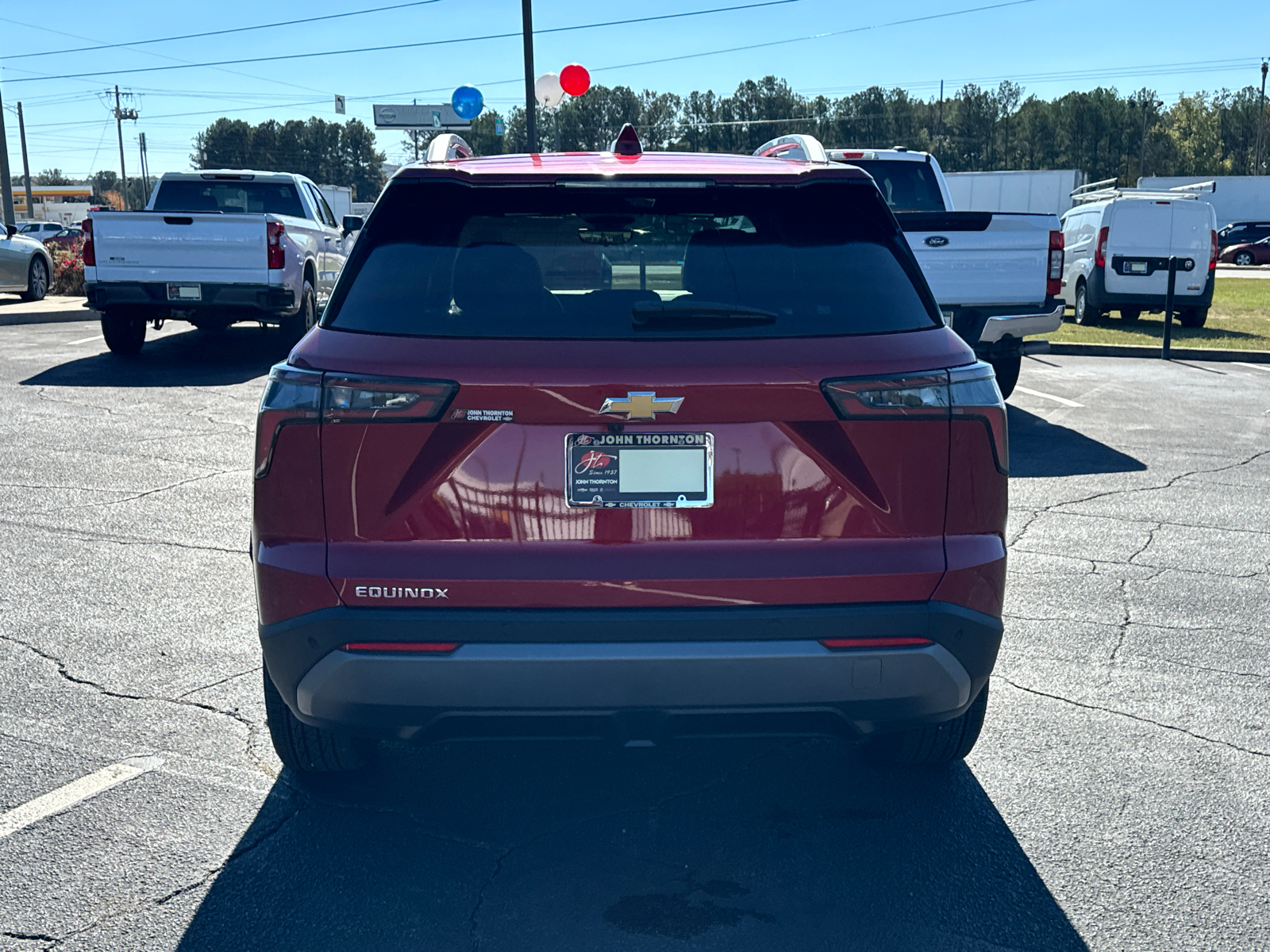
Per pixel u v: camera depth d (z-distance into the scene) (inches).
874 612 102.3
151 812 123.5
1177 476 302.2
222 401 395.9
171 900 107.1
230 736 142.6
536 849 117.5
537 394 99.0
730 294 106.1
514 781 132.9
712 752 141.3
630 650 100.0
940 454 104.0
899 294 109.0
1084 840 120.1
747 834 121.0
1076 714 152.6
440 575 100.3
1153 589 206.8
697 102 5812.0
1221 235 1924.2
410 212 111.0
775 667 101.3
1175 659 172.4
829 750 141.7
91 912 105.0
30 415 363.9
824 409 101.3
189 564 213.6
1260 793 131.0
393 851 116.6
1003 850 118.0
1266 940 102.6
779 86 5757.9
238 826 121.1
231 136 6003.9
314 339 105.2
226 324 506.3
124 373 460.1
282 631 103.5
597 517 100.9
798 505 102.2
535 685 100.5
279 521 103.3
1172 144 4822.8
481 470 100.3
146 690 155.9
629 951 100.0
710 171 112.0
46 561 214.7
